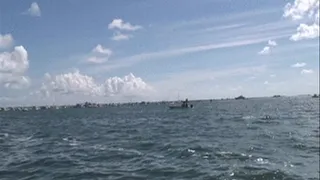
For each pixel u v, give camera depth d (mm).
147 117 93250
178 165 20547
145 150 27094
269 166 20203
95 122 74188
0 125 64250
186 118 81375
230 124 57406
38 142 33844
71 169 19797
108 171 19219
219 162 21359
